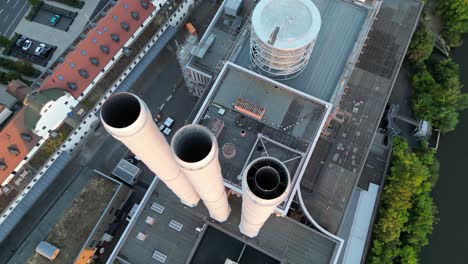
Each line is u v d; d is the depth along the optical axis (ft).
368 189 277.03
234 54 257.75
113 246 273.54
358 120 261.65
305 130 231.50
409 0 296.71
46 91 254.88
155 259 228.02
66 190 267.80
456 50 335.67
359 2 259.60
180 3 312.29
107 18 271.90
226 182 220.23
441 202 292.81
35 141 259.80
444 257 278.67
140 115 104.73
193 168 115.03
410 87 317.83
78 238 252.01
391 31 286.87
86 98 280.10
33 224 280.31
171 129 307.99
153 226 233.96
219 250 241.96
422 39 304.30
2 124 290.97
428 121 301.63
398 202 265.13
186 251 230.07
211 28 277.64
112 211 269.44
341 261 257.55
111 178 269.23
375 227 266.16
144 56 305.32
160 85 318.65
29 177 262.47
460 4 311.47
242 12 282.36
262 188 131.85
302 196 241.96
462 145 308.60
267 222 233.14
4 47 332.39
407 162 271.69
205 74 264.93
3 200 256.52
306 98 236.02
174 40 330.75
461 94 298.15
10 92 279.28
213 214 220.02
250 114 233.14
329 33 256.32
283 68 233.76
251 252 241.14
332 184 244.22
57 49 332.80
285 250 228.02
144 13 289.94
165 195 239.71
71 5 344.69
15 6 345.10
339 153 251.80
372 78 273.54
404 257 263.29
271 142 226.17
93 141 299.58
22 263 246.06
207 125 234.58
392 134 298.35
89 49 268.41
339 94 240.12
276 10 209.87
